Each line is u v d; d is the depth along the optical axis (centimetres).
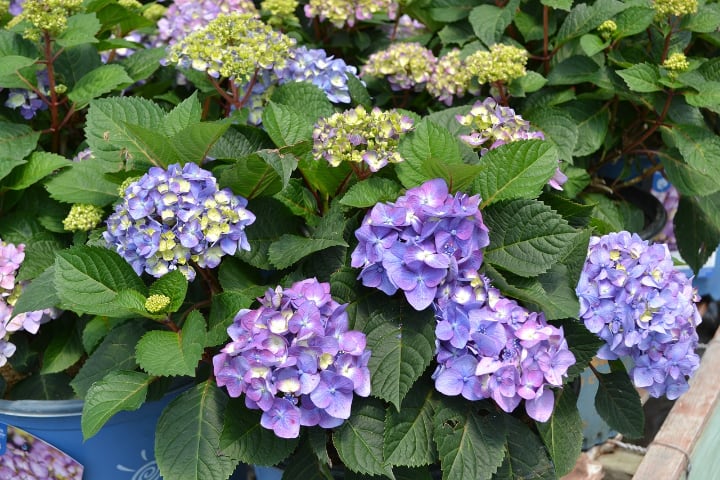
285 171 66
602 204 99
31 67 90
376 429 63
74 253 66
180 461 65
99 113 80
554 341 62
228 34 86
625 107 104
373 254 62
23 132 88
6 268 78
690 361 68
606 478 83
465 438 62
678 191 97
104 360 74
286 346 59
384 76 102
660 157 98
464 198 64
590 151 97
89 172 82
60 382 86
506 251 67
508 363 60
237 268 72
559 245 65
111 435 78
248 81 91
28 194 88
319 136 70
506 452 66
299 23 113
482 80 92
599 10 97
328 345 60
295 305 61
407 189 71
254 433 63
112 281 67
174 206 65
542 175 70
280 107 78
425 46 115
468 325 62
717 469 88
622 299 67
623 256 69
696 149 92
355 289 66
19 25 88
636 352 68
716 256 108
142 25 102
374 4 105
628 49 100
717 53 109
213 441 65
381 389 62
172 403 67
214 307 68
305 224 77
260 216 73
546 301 63
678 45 101
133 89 101
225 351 61
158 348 65
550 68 103
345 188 75
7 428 78
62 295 65
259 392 60
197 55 86
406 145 72
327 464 66
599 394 72
